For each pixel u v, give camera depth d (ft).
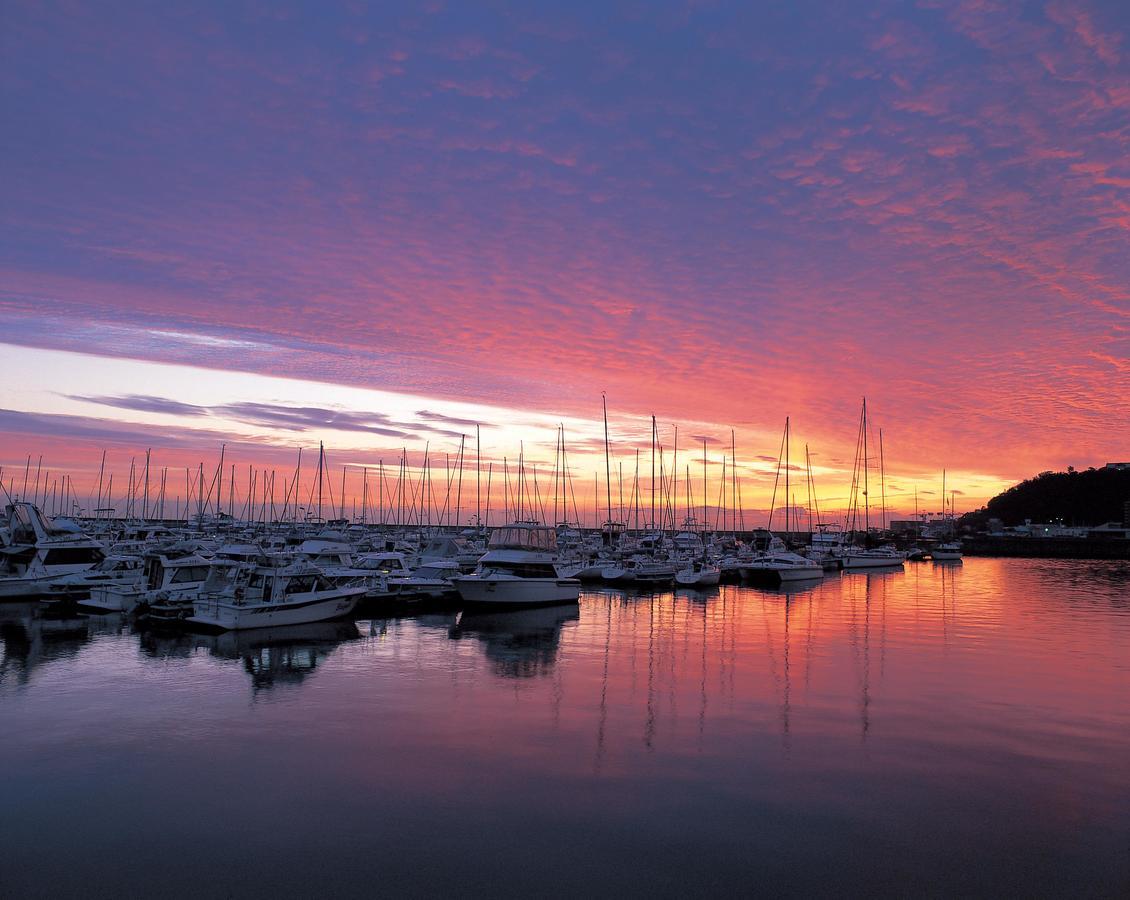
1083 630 126.21
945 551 379.55
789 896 38.09
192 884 38.40
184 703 70.13
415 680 81.05
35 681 77.92
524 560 149.59
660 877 39.63
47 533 150.82
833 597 183.11
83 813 46.09
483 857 41.45
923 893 38.60
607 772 53.98
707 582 207.31
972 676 86.79
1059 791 51.75
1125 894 38.73
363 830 44.39
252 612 109.50
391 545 240.32
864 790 51.47
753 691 78.07
